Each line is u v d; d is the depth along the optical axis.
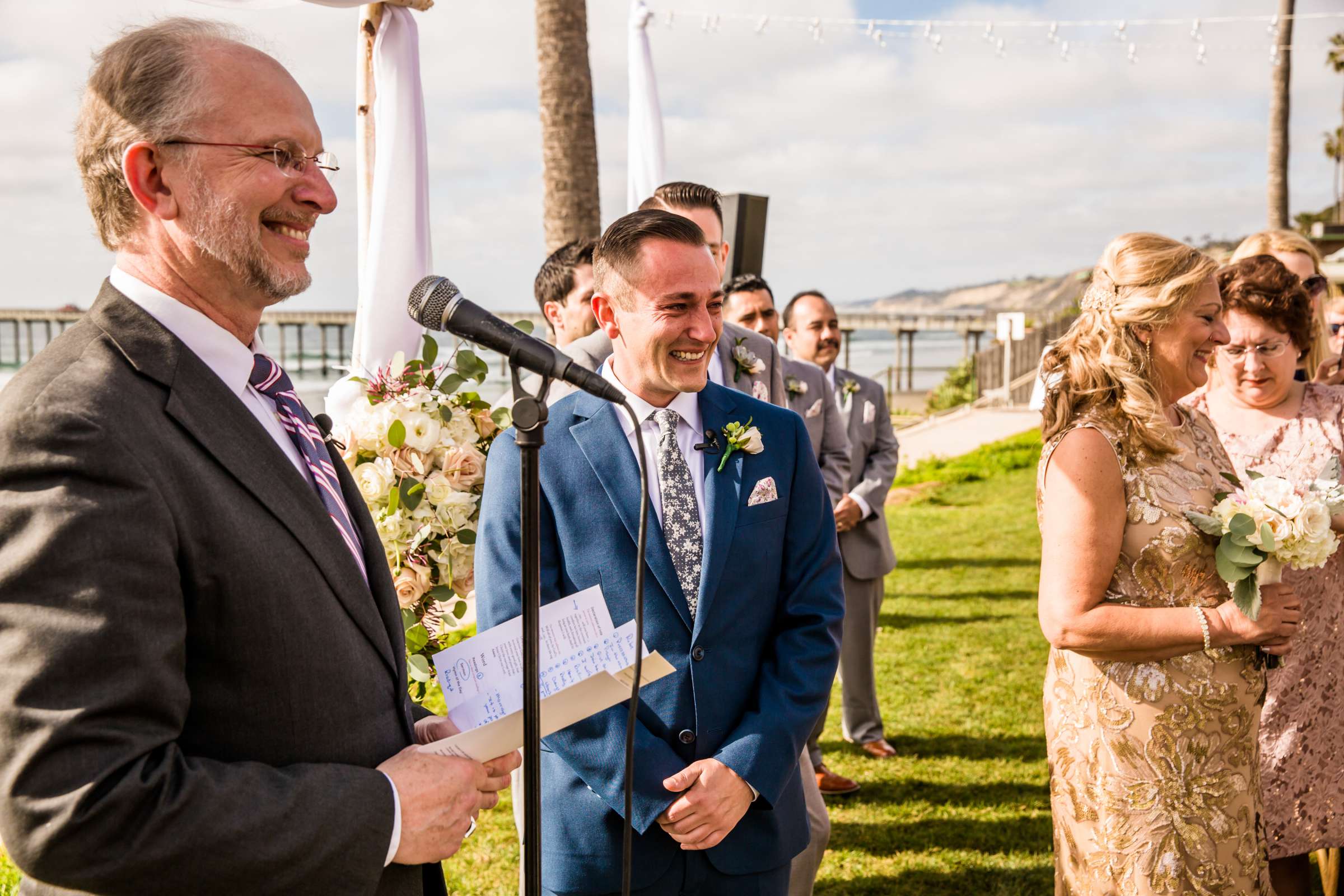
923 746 5.04
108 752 1.23
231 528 1.42
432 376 2.89
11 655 1.22
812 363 5.29
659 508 2.25
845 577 4.93
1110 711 2.28
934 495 13.13
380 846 1.43
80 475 1.28
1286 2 12.66
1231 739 2.29
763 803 2.13
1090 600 2.25
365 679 1.57
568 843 2.19
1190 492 2.32
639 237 2.18
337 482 1.74
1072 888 2.38
